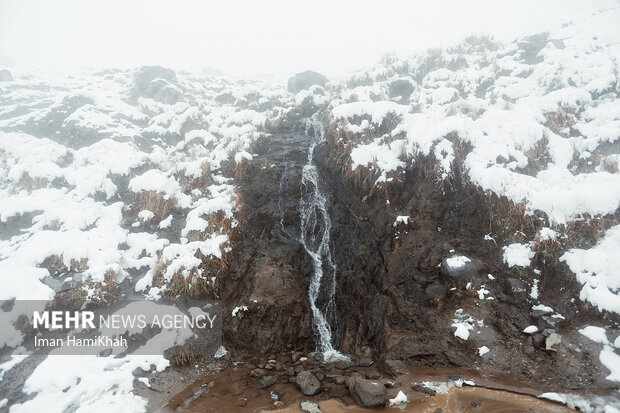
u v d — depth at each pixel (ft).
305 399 14.62
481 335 16.83
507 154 23.32
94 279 19.58
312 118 37.58
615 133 23.29
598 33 39.65
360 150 26.84
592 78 30.73
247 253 22.50
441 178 23.97
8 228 24.21
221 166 29.55
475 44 48.55
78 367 15.76
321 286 22.22
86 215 24.17
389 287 20.86
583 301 16.60
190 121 36.27
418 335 17.76
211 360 17.56
